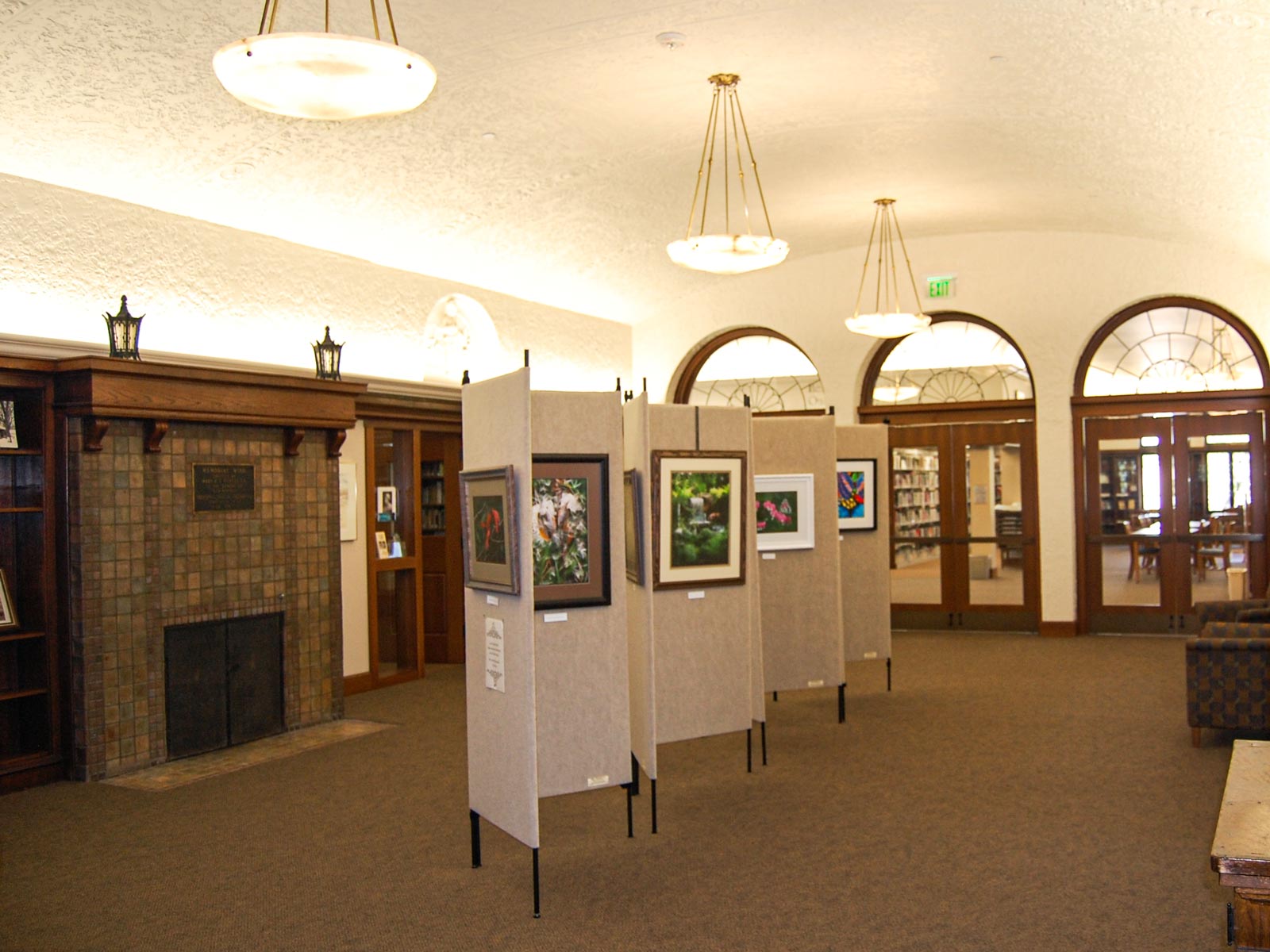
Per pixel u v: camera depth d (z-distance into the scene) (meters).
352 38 4.16
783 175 10.10
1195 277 12.21
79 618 7.10
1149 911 4.72
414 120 7.82
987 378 13.34
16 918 4.89
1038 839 5.68
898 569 13.72
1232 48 6.67
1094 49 7.02
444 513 12.05
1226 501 12.36
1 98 6.33
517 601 4.99
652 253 12.36
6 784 6.88
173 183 7.87
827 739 7.99
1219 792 6.44
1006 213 11.95
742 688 7.03
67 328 7.48
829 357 13.76
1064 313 12.78
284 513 8.52
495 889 5.17
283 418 8.30
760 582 8.30
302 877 5.36
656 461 6.54
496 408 5.24
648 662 5.97
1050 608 12.85
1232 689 7.37
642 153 9.20
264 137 7.55
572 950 4.46
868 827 5.95
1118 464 12.78
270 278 9.20
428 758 7.73
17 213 7.17
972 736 7.97
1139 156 9.30
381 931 4.70
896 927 4.61
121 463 7.31
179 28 5.98
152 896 5.14
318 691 8.80
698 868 5.39
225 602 8.02
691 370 14.70
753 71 7.46
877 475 9.55
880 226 12.46
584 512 5.59
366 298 10.26
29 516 7.25
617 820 6.22
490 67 7.09
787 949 4.43
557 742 5.54
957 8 6.43
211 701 7.91
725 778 7.02
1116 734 7.94
